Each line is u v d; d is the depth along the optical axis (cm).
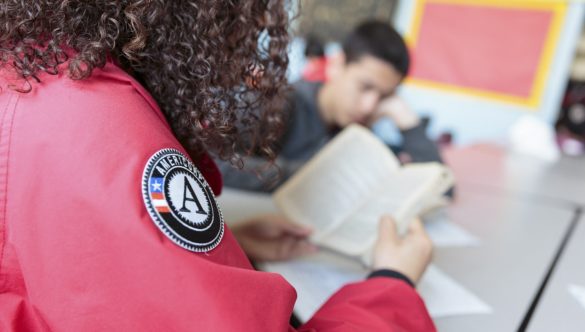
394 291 49
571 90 265
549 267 81
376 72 143
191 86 43
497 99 229
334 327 43
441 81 239
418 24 241
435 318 61
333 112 153
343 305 46
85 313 31
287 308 36
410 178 78
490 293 70
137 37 39
